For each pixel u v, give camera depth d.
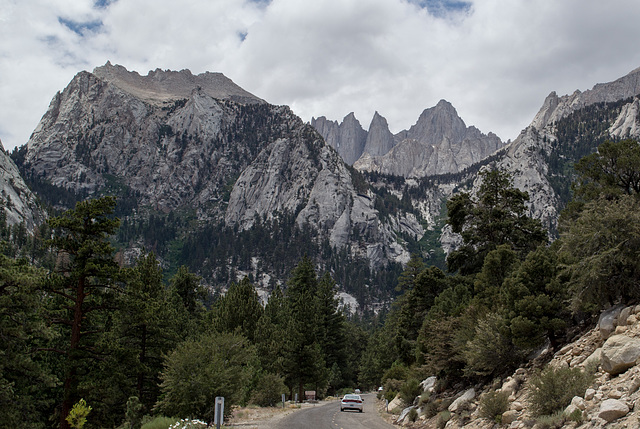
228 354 35.94
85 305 31.78
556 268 23.06
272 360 57.28
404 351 54.12
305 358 56.50
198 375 27.16
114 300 32.56
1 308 26.91
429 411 26.67
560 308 21.95
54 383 29.03
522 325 21.38
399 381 49.47
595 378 15.01
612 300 19.50
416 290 54.06
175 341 42.31
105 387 30.12
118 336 38.59
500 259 35.62
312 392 62.22
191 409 26.88
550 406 15.20
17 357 27.19
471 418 20.98
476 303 29.72
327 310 83.75
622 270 18.72
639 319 15.55
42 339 34.19
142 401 39.34
